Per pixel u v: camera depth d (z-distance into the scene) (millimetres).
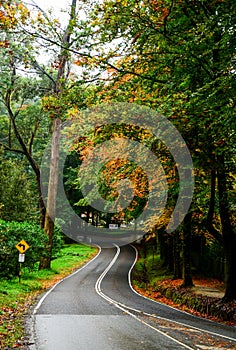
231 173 16953
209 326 12609
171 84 12609
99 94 13625
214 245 24766
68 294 19250
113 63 13625
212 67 11734
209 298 17484
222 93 10656
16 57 22609
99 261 41406
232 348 9008
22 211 34219
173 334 10328
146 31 12094
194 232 25812
